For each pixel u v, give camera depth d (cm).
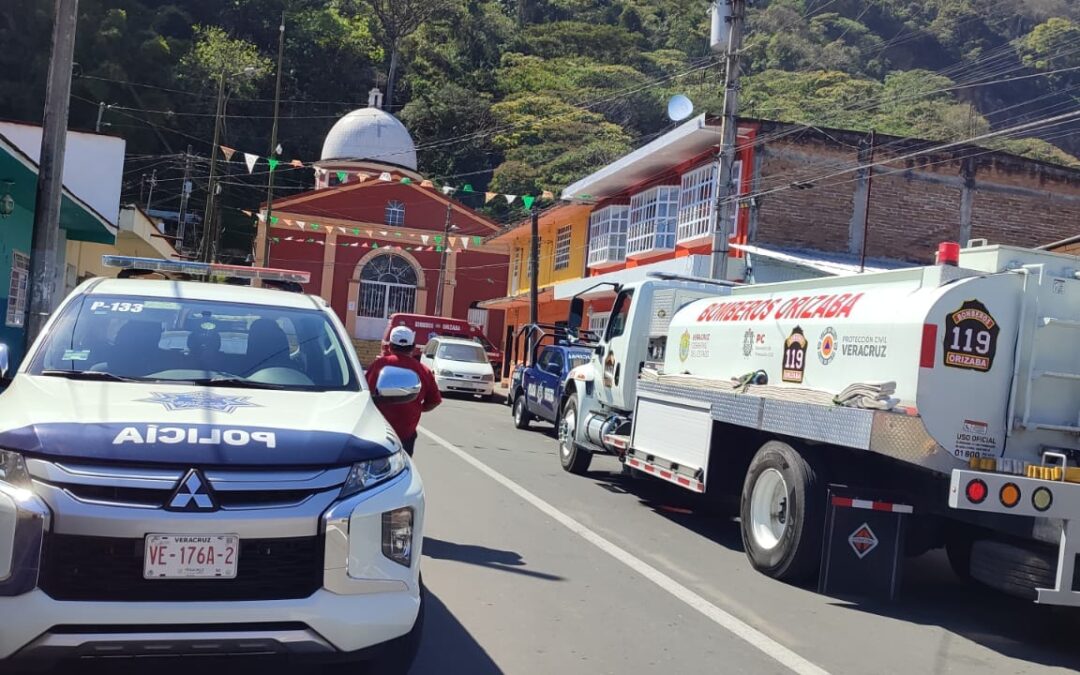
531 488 1113
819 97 4594
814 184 2138
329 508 389
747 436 840
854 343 690
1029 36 4791
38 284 1141
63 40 1148
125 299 543
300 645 374
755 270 2050
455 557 736
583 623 586
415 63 8062
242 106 6328
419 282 4950
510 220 6241
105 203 2023
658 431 958
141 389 454
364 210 4878
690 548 838
